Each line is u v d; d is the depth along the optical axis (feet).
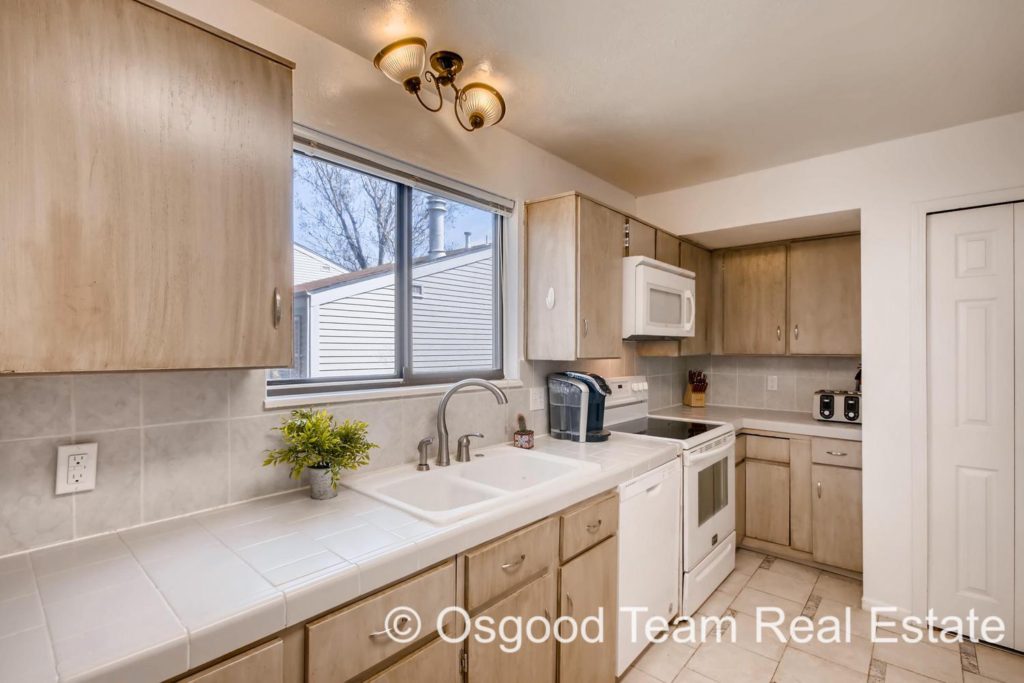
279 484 5.09
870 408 8.30
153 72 3.47
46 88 3.04
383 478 5.58
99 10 3.25
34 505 3.74
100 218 3.24
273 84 4.13
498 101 5.79
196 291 3.66
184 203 3.61
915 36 5.41
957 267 7.70
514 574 4.77
